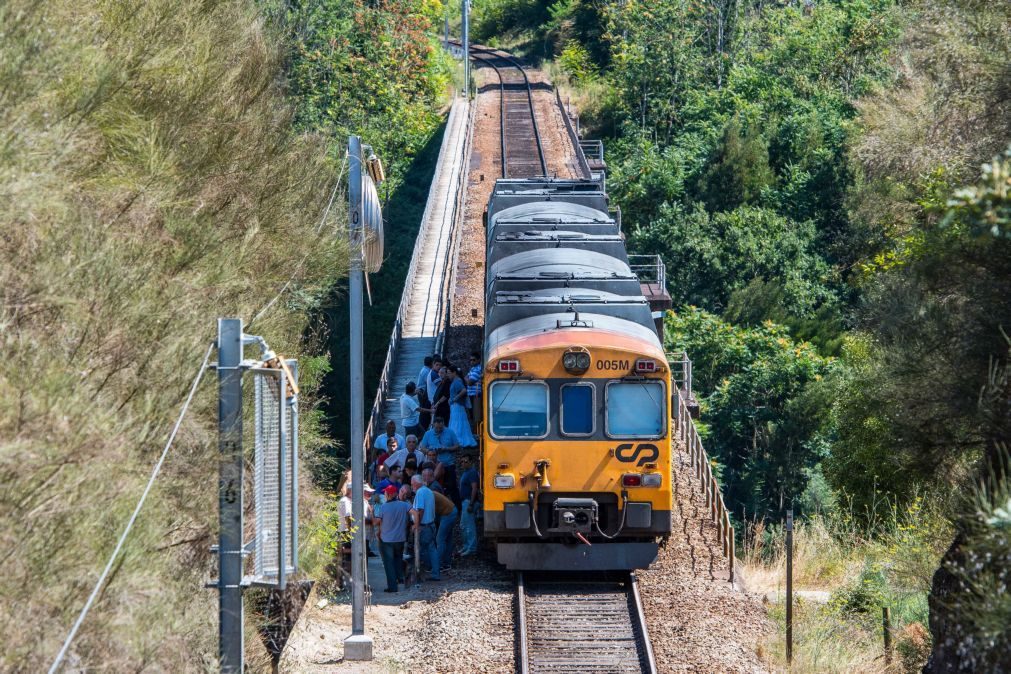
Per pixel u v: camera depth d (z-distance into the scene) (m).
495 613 54.72
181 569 37.41
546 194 90.88
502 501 57.81
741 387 144.88
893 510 66.56
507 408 57.97
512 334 59.88
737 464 143.75
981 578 33.47
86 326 35.69
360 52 184.75
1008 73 52.94
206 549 38.97
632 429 57.81
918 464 50.78
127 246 41.09
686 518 70.50
